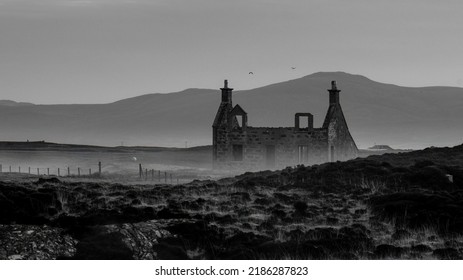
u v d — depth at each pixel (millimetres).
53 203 52344
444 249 46125
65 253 41875
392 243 48875
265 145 123625
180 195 61406
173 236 45344
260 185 68250
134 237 43812
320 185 67500
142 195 59531
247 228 49812
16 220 46500
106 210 50688
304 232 48625
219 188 66000
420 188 65188
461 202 57562
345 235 48062
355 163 75250
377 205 58000
